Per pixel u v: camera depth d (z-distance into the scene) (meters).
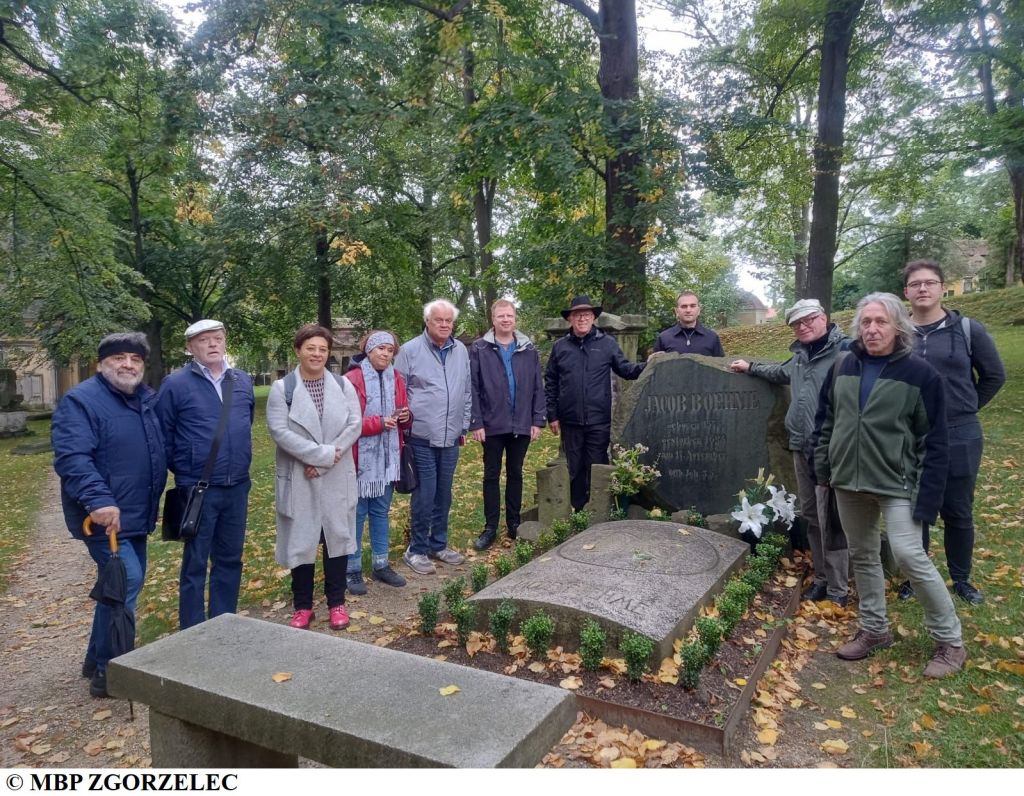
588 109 11.41
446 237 23.80
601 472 6.09
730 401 6.07
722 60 14.16
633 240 11.40
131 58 13.31
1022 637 4.08
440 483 5.96
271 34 13.52
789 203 16.08
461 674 2.24
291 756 2.75
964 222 23.56
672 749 3.13
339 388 4.73
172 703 2.23
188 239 23.48
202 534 4.23
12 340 22.52
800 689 3.74
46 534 9.07
